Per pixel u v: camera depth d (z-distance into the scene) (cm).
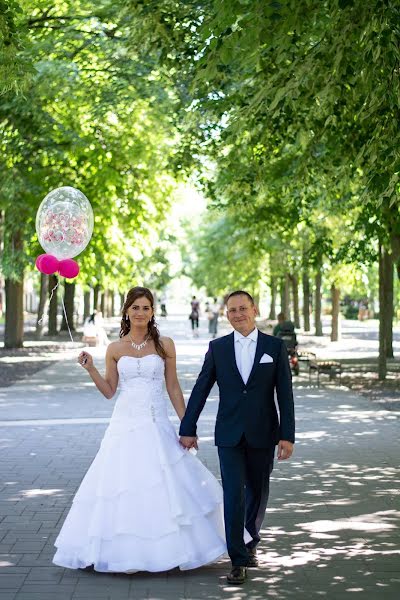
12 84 1241
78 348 3966
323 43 1094
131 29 1519
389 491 1033
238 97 1448
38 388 2272
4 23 1138
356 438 1441
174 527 702
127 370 742
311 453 1298
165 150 2777
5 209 2822
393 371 2803
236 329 715
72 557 714
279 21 966
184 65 1489
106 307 8344
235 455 699
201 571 721
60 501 978
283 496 1007
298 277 5966
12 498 993
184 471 728
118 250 3059
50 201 861
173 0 1446
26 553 771
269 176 2044
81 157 2806
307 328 5706
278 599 649
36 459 1241
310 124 1439
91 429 1535
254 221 2736
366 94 1127
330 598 650
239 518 691
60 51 2203
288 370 707
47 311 4791
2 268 3234
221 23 1016
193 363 3091
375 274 6166
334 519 896
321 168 1559
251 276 6175
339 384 2398
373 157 1025
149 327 757
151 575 708
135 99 2269
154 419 736
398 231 1599
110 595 655
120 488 709
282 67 1158
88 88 2273
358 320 9444
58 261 848
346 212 2372
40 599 644
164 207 3092
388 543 804
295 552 776
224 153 2223
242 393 700
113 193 2838
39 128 2309
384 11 939
